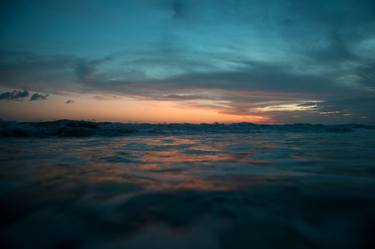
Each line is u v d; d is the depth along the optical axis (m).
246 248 1.42
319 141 9.08
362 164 3.98
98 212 1.91
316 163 4.09
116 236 1.55
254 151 5.93
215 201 2.14
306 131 18.14
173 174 3.26
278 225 1.69
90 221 1.76
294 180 2.86
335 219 1.78
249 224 1.71
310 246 1.45
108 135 12.19
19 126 10.68
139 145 7.52
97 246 1.45
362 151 5.76
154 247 1.43
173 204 2.08
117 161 4.37
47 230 1.63
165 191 2.44
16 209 1.97
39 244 1.48
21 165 3.85
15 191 2.43
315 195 2.28
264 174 3.24
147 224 1.71
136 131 14.71
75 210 1.95
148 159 4.65
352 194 2.30
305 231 1.61
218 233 1.58
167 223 1.72
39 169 3.54
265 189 2.48
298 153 5.46
